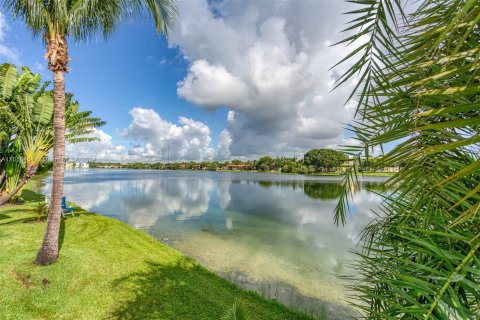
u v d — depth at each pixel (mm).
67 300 4578
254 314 5199
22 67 12391
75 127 11281
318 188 44750
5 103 10391
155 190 35500
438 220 1396
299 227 15281
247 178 80000
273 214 19625
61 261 5902
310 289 7082
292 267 8695
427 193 1451
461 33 1221
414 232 1584
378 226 1949
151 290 5453
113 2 6047
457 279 1117
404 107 1415
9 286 4570
